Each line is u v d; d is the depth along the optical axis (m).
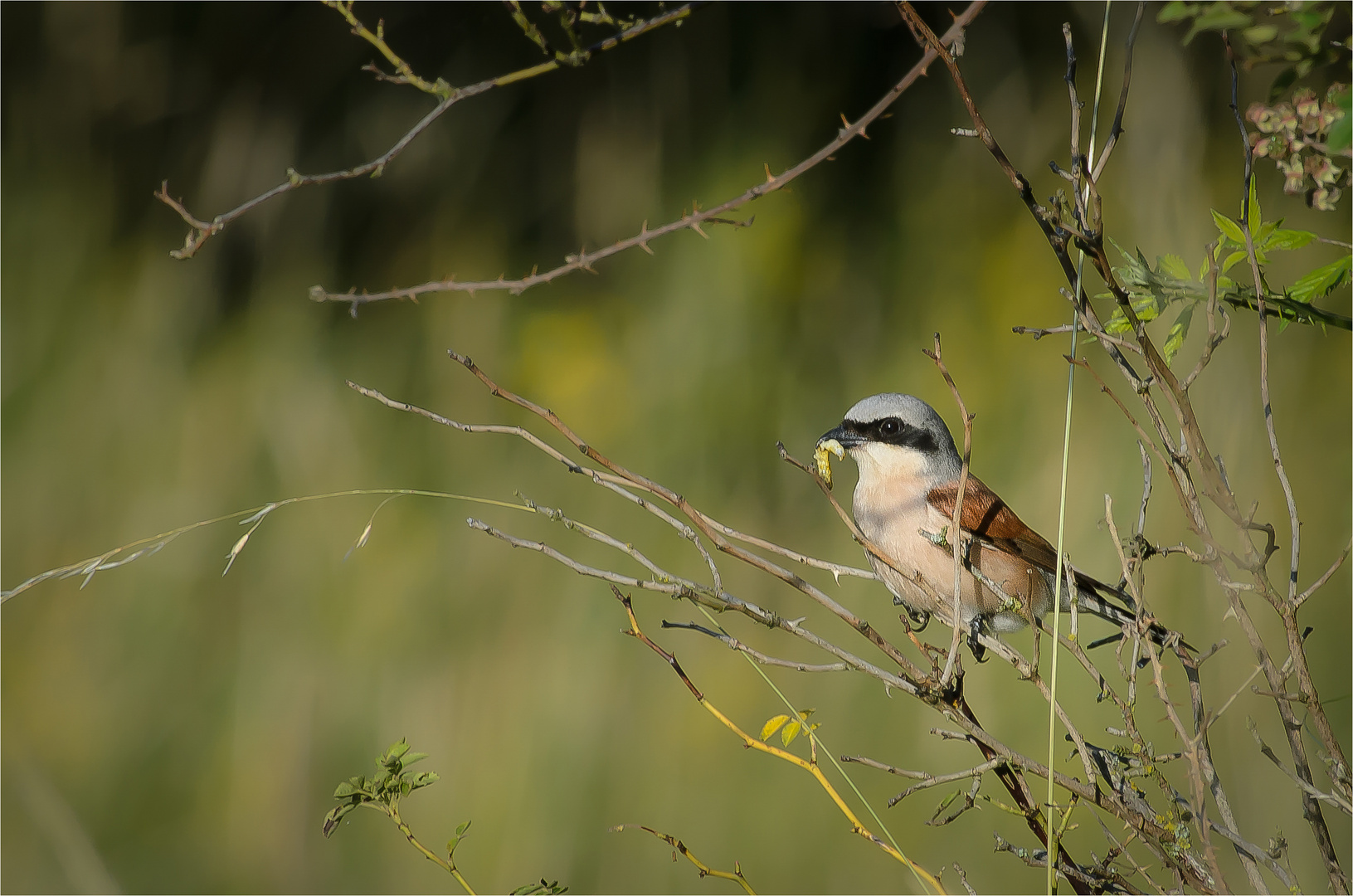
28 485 12.59
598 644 10.24
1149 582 9.39
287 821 9.98
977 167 13.57
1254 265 4.05
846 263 13.60
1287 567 9.60
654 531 11.04
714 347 12.56
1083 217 4.14
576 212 14.23
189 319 14.15
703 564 10.70
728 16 14.42
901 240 13.64
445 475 12.06
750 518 11.77
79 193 14.78
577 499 11.41
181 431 12.98
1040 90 13.60
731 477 12.00
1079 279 4.22
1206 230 11.79
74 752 10.66
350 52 15.10
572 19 4.72
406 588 10.99
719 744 9.58
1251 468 9.83
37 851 9.52
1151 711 8.41
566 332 13.46
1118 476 10.08
